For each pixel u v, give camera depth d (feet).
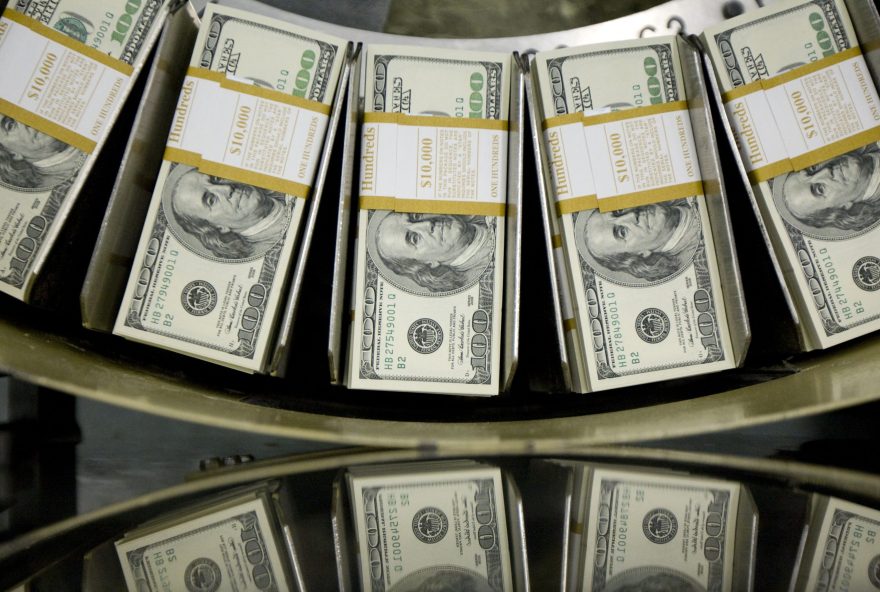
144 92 5.16
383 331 5.44
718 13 6.16
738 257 6.06
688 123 5.47
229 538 3.67
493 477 4.76
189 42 5.67
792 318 5.30
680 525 3.83
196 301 5.27
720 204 5.20
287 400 6.23
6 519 3.98
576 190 5.45
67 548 3.53
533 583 3.14
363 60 5.74
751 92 5.35
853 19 5.32
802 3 5.34
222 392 5.90
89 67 5.11
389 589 3.08
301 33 5.41
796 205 5.36
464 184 5.48
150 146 5.44
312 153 5.38
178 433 6.04
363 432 4.90
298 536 3.70
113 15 5.16
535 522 3.92
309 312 6.50
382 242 5.45
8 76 5.02
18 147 5.03
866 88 5.29
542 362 6.03
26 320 5.54
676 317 5.44
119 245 5.29
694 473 4.77
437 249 5.48
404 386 5.43
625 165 5.46
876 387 4.44
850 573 3.16
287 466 5.10
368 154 5.44
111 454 5.55
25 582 3.11
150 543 3.59
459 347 5.46
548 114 5.47
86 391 4.18
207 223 5.28
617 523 3.88
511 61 5.52
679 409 5.34
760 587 3.04
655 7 6.27
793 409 4.47
